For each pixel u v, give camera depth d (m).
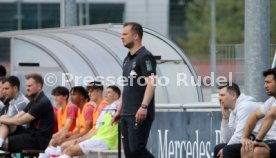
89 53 46.72
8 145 37.94
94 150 37.38
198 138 36.69
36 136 38.16
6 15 139.88
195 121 36.78
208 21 169.00
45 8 137.12
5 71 44.44
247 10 36.00
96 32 45.75
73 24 48.22
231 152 30.42
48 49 46.88
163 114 37.88
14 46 48.72
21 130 38.81
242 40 163.38
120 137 34.75
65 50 47.12
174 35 175.62
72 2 48.16
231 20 166.00
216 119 36.03
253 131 31.23
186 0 178.62
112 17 149.25
